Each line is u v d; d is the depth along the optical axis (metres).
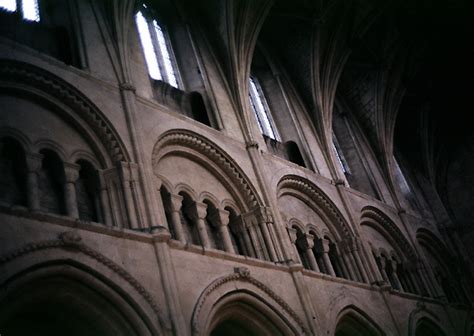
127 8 17.36
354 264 20.66
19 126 12.32
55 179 12.68
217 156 17.22
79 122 13.66
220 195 16.92
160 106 16.27
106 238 11.59
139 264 11.80
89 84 14.33
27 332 11.41
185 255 13.19
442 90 32.72
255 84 24.83
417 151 34.22
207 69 20.11
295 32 25.55
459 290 28.72
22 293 9.88
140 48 18.44
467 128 35.50
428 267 25.64
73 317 11.10
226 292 13.53
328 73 25.48
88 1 16.80
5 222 9.97
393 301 20.91
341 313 17.42
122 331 11.01
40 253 10.17
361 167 27.30
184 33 21.16
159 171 15.12
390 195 27.38
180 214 15.20
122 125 14.32
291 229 18.92
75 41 15.68
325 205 21.34
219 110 18.97
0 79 12.40
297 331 14.81
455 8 26.48
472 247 32.47
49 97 13.30
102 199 12.99
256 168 18.19
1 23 14.49
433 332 22.97
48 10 16.52
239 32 21.19
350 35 26.06
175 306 11.66
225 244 15.64
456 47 29.33
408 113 33.62
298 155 22.94
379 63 28.64
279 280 15.62
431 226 30.05
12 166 12.00
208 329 12.38
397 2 25.83
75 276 10.62
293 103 24.44
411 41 28.66
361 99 29.58
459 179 34.91
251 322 14.59
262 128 22.88
